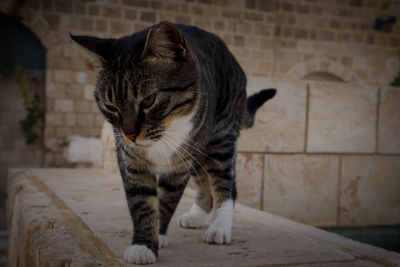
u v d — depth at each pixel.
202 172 2.50
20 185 4.03
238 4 10.90
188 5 10.55
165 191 2.10
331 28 11.71
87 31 9.84
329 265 1.80
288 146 5.30
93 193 3.68
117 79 1.74
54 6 9.57
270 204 5.31
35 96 9.83
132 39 1.89
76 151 8.07
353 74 11.97
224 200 2.33
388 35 12.19
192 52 1.86
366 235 5.75
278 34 11.37
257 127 5.17
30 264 2.18
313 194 5.48
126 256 1.78
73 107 9.84
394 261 1.87
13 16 9.27
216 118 2.30
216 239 2.14
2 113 9.67
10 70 9.53
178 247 2.07
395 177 5.82
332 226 5.61
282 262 1.83
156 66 1.74
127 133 1.73
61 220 2.50
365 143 5.63
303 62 11.59
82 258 1.77
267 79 5.14
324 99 5.40
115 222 2.54
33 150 9.91
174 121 1.85
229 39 10.92
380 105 5.64
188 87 1.84
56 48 9.63
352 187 5.65
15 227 3.16
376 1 11.94
